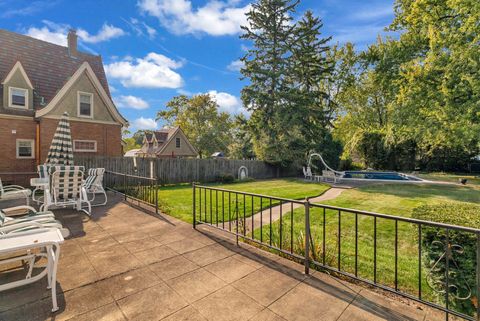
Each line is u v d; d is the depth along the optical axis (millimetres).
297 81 19844
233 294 2354
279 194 9031
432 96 11148
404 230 4422
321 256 3148
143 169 12070
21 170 11492
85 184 6523
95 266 2922
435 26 11117
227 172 15773
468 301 2184
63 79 13516
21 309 2113
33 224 2736
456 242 2252
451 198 7930
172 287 2479
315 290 2422
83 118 12844
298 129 18500
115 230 4285
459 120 10203
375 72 17688
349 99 23609
